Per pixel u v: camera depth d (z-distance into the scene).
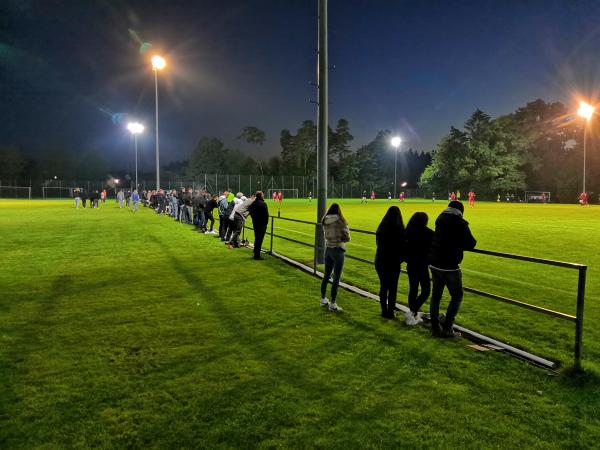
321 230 10.17
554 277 10.03
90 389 4.27
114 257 12.05
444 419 3.78
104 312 6.81
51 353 5.16
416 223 6.32
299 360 5.01
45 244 14.70
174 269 10.36
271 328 6.12
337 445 3.40
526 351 5.39
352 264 11.73
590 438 3.53
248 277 9.51
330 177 93.12
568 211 38.25
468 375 4.65
